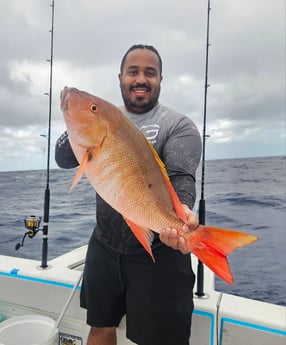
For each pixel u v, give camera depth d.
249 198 12.13
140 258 1.64
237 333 1.78
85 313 2.16
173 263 1.61
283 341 1.69
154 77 1.71
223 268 1.07
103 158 1.19
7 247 5.79
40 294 2.28
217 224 8.10
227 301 1.92
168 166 1.54
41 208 9.69
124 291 1.74
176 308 1.59
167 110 1.72
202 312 1.84
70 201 10.06
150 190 1.20
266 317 1.75
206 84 2.37
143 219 1.21
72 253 2.77
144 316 1.62
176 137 1.59
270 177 20.09
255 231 7.45
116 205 1.20
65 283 2.21
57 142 1.84
